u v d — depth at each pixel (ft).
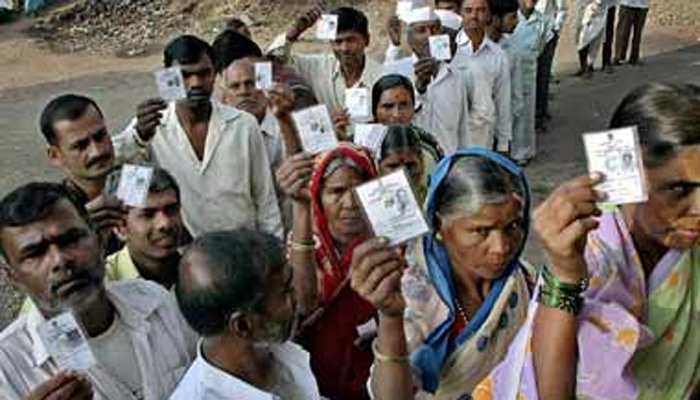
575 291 6.57
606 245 7.22
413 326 9.10
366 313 11.51
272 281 7.95
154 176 11.89
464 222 8.72
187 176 15.67
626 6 40.52
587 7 39.27
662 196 6.80
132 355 9.45
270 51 21.21
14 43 51.42
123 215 12.00
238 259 7.88
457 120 22.03
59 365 8.54
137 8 54.54
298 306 11.46
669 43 44.80
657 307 7.35
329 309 11.66
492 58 24.73
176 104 15.76
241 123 15.97
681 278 7.29
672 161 6.66
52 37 52.29
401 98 17.52
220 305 7.80
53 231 8.88
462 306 9.14
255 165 16.11
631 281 7.25
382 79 17.71
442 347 9.12
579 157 31.01
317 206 11.86
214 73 17.35
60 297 8.88
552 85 39.68
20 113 40.83
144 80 45.24
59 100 14.38
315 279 11.55
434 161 15.74
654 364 7.52
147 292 9.78
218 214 15.83
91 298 9.04
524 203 8.93
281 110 14.51
